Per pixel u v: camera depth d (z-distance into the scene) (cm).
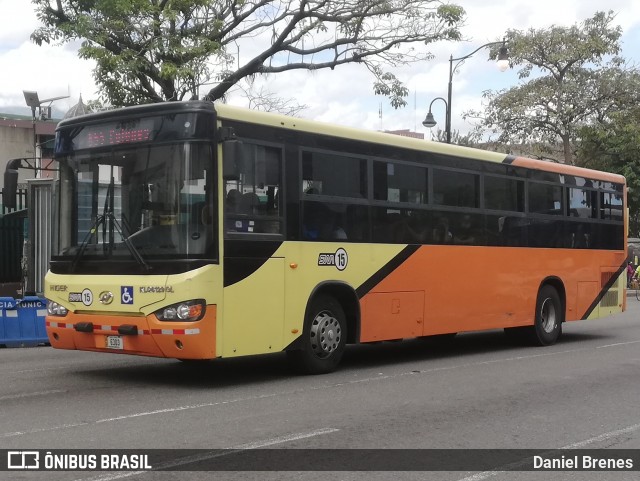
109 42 2008
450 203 1272
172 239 912
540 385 1012
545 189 1493
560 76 3641
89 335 969
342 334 1099
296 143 1027
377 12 2144
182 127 922
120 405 841
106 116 981
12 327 1437
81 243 986
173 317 898
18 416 780
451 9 2098
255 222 967
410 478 588
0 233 2061
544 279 1482
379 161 1147
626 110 3641
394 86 2236
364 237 1117
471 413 826
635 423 790
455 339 1627
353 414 809
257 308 964
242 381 1015
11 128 3098
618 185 1733
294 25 2147
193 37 2023
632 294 3362
